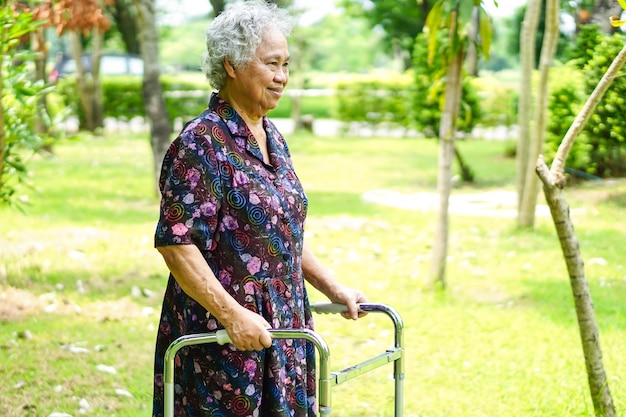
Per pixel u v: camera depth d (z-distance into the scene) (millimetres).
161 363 3418
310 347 3541
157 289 7848
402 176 15930
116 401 5180
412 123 15539
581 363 5934
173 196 3180
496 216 11633
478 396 5375
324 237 10328
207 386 3275
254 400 3258
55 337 6395
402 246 9844
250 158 3318
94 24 10016
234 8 3346
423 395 5418
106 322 6867
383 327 6859
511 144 19766
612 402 4785
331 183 15086
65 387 5371
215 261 3264
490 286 8039
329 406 3033
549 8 9352
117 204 12414
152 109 12719
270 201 3293
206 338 3107
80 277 8164
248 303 3260
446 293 7695
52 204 12273
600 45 9656
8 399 5125
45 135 7926
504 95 22188
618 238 9727
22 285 7781
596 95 4453
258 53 3279
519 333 6633
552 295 7695
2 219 11031
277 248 3314
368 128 25125
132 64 34688
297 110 26453
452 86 7555
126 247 9516
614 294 7602
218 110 3334
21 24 6543
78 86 24281
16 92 7055
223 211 3246
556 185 4578
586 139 10969
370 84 24781
